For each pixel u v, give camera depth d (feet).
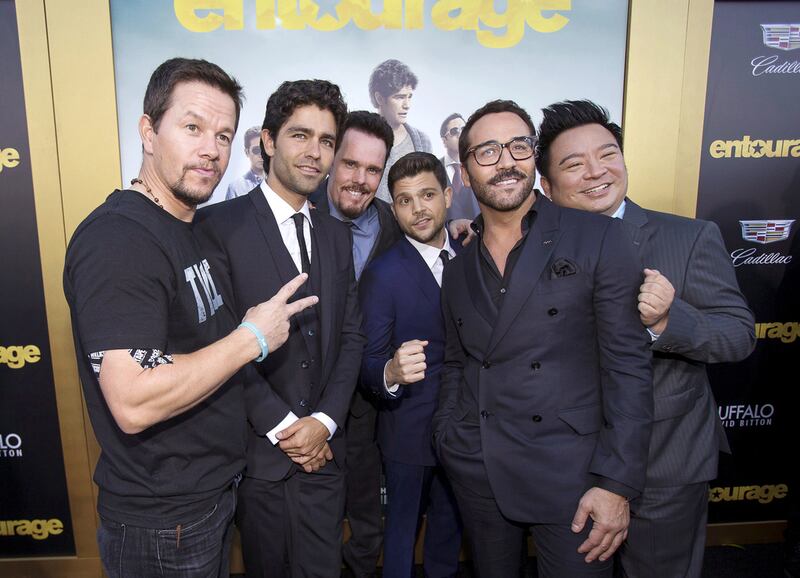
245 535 5.18
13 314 6.91
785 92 7.13
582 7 6.96
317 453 5.08
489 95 7.06
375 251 7.02
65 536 7.32
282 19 6.77
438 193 5.83
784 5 6.96
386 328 5.70
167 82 3.76
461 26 6.93
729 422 7.54
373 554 6.77
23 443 7.12
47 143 6.67
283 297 3.85
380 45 6.89
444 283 5.16
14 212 6.79
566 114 5.18
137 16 6.62
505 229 4.74
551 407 4.32
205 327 3.98
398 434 5.77
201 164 3.82
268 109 5.12
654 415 4.59
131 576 3.81
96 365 3.26
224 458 4.14
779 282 7.36
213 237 5.00
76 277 3.37
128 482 3.74
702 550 4.89
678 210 7.22
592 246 4.32
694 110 7.06
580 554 4.28
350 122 6.46
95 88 6.62
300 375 5.15
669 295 4.05
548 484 4.26
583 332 4.34
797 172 7.25
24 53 6.51
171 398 3.28
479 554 4.85
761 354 7.44
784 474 7.65
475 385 4.73
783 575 7.09
